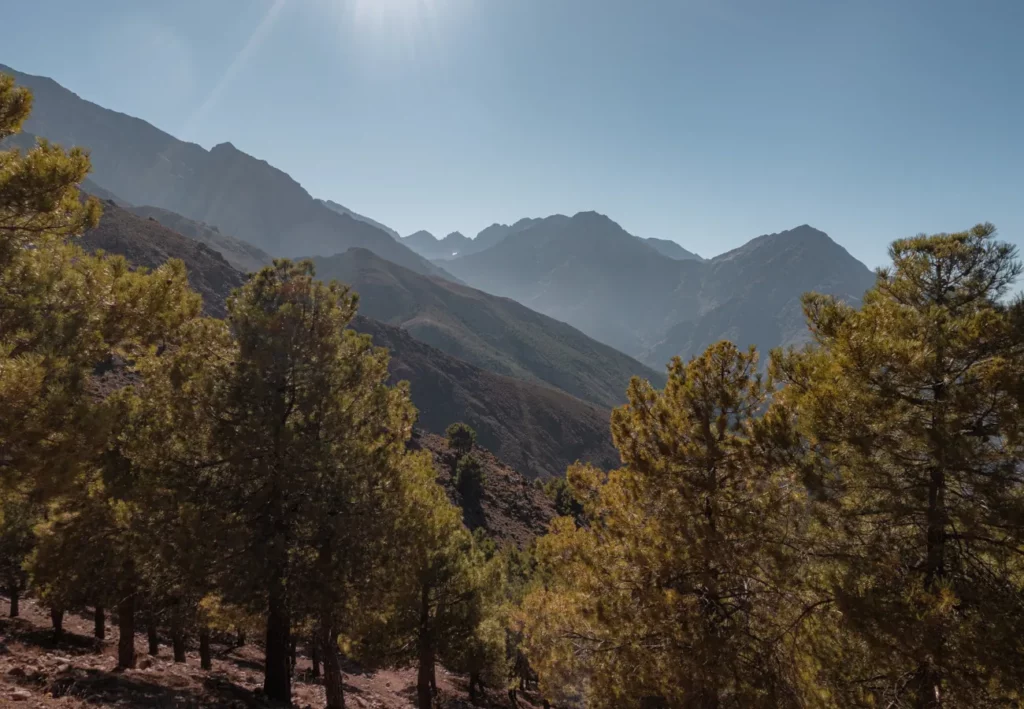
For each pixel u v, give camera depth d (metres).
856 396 8.16
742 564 9.21
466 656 25.12
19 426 8.43
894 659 7.62
